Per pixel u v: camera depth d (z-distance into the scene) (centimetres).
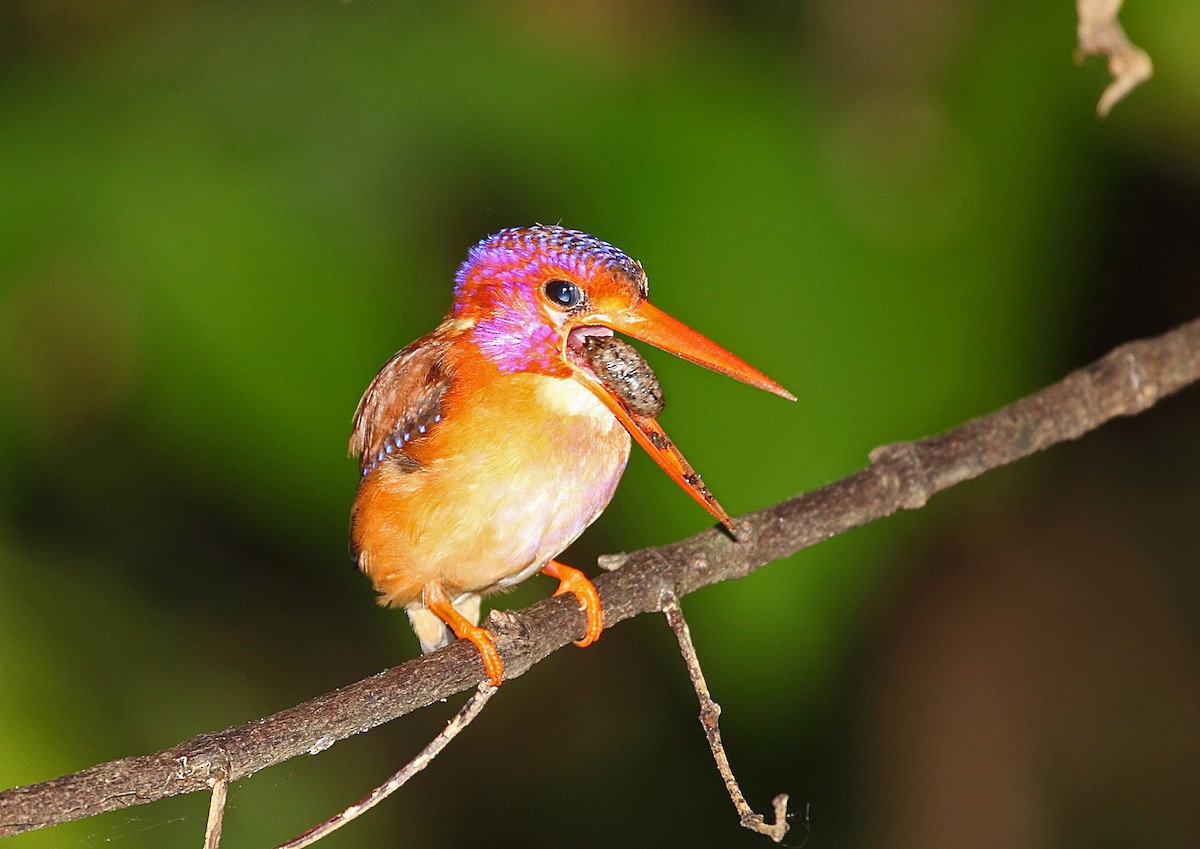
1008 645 1298
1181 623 1325
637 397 709
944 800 1267
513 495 738
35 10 889
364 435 780
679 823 1383
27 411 845
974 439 786
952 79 862
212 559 1274
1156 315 1337
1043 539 1342
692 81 816
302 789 1164
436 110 798
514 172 817
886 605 1296
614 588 714
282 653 1309
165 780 579
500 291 743
